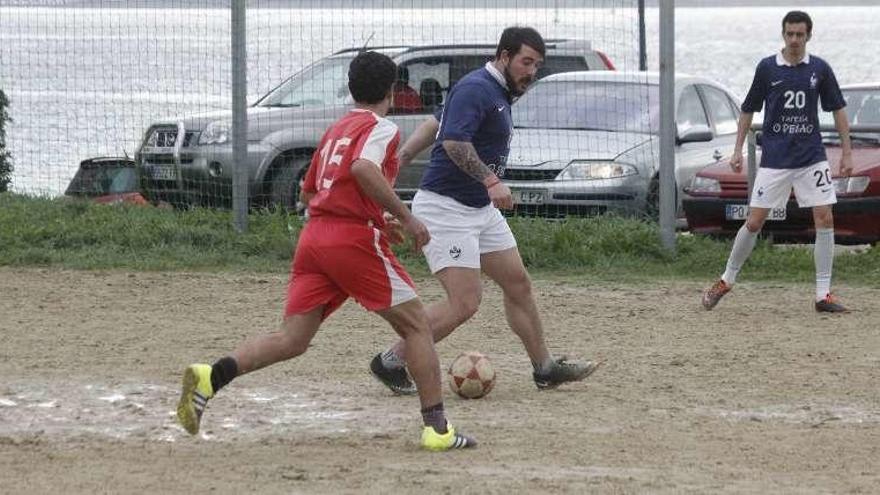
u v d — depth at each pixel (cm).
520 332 3275
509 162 5756
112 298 4606
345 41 7581
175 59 8606
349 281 2659
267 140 6147
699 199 5772
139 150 6366
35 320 4222
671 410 3128
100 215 5841
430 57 6519
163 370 3538
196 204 6238
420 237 2638
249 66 8312
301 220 5684
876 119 6000
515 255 3222
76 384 3372
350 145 2642
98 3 6322
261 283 4909
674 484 2462
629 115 6022
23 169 7931
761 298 4697
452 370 3234
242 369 2662
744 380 3462
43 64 8731
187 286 4838
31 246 5428
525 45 3066
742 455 2716
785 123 4338
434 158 3141
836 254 5388
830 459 2697
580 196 5675
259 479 2483
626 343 3947
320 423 2981
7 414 3069
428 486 2428
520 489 2412
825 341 3981
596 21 6931
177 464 2608
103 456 2683
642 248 5319
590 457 2677
